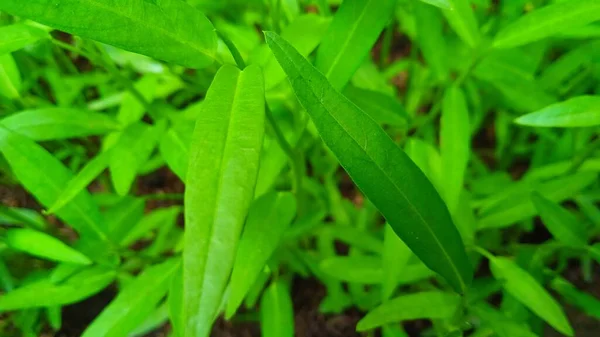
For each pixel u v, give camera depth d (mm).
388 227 212
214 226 116
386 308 210
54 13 128
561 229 224
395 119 250
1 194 357
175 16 144
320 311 314
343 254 361
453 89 227
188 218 117
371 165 144
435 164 243
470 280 182
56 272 220
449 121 221
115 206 271
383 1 187
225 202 118
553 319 206
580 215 311
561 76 283
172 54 147
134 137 228
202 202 118
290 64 131
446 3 164
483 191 312
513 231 335
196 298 113
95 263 234
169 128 233
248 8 386
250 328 326
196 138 126
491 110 410
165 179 399
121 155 223
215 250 115
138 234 280
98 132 242
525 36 203
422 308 210
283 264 323
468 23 226
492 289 213
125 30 137
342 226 283
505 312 246
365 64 311
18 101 291
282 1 286
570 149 295
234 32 323
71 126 237
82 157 351
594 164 281
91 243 231
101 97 375
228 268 114
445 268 174
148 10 140
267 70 194
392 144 145
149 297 214
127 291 215
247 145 124
